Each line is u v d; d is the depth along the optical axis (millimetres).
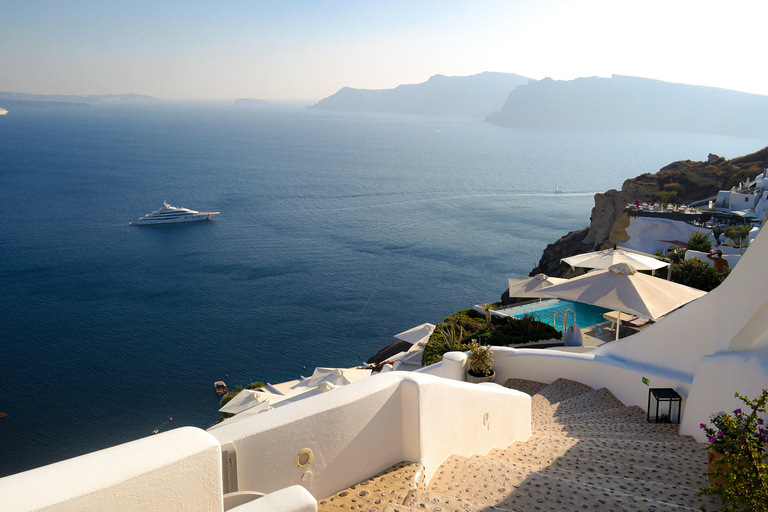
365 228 131500
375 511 3049
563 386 9680
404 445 3789
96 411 49438
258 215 145750
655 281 11883
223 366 58688
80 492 1646
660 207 50250
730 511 3871
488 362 10195
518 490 3994
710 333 7469
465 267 99188
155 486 1863
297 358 61000
